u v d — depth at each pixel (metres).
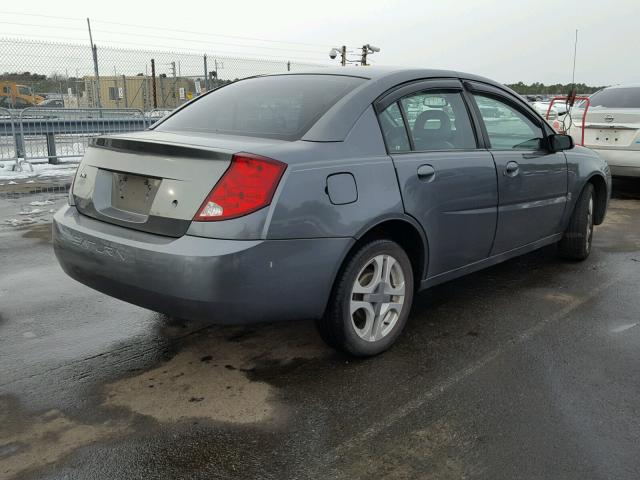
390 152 3.07
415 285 3.39
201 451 2.34
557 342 3.39
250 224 2.50
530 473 2.21
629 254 5.29
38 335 3.43
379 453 2.33
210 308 2.54
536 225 4.24
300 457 2.30
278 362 3.11
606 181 5.07
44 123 11.47
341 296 2.88
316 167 2.69
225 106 3.41
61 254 3.07
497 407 2.67
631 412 2.63
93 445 2.37
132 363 3.09
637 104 8.11
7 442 2.38
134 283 2.68
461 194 3.41
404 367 3.06
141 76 13.50
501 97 3.98
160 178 2.68
